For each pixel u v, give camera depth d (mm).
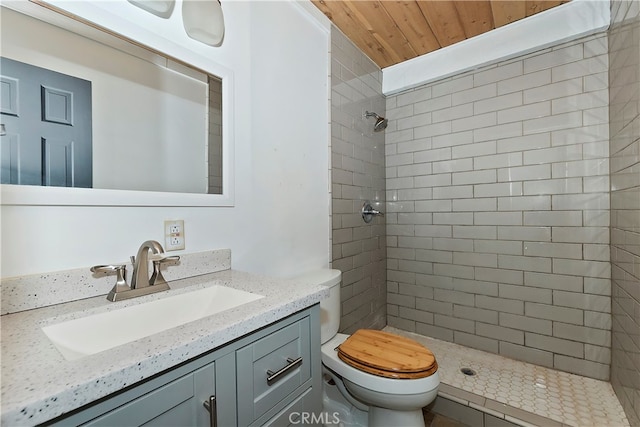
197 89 1131
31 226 728
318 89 1735
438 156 2240
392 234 2453
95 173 881
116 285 810
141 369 477
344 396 1390
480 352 2037
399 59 2301
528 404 1472
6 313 674
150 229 958
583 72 1734
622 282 1442
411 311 2354
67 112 832
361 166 2145
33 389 397
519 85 1929
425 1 1665
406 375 1113
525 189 1907
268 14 1403
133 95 969
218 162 1183
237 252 1241
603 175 1680
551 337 1822
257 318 676
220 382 613
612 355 1624
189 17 1068
